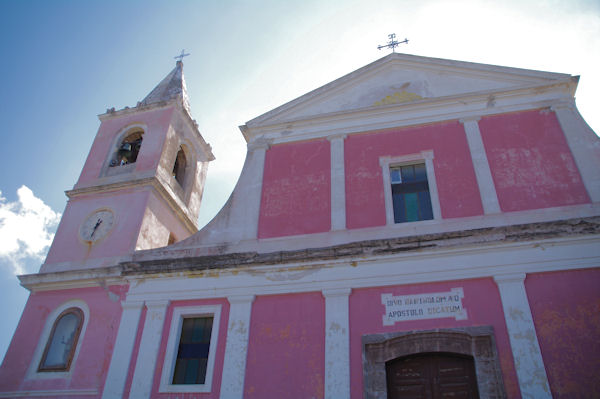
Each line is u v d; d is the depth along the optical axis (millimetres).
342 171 13602
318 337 11172
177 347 11992
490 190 12203
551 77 13617
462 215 12047
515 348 9977
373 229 12328
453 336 10438
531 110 13336
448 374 10383
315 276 11875
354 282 11539
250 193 13984
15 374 12711
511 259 10945
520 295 10516
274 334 11461
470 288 10891
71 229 15242
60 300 13625
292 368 10945
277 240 12859
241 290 12180
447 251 11336
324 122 14789
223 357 11453
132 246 14180
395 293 11227
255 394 10820
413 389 10398
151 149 16594
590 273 10508
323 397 10445
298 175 13961
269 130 15188
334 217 12797
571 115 12930
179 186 17438
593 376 9484
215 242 13273
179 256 13273
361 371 10547
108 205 15438
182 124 18266
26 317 13625
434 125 13789
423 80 14859
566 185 11906
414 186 12992
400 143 13719
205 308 12242
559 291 10445
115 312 12852
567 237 10883
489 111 13562
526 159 12523
